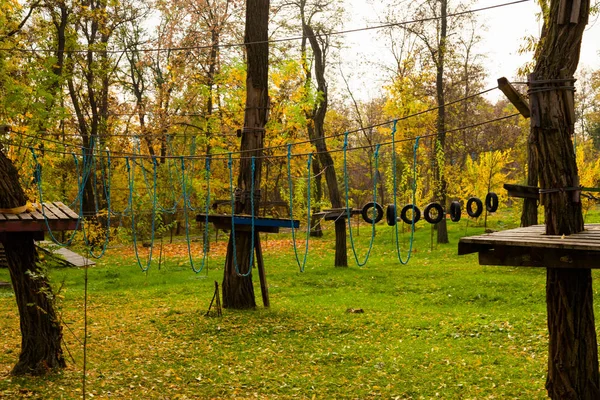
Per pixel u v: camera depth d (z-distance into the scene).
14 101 18.67
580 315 7.19
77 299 17.75
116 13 33.16
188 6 31.17
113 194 30.34
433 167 29.23
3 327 13.94
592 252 6.31
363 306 15.77
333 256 27.30
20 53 22.36
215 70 30.23
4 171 9.77
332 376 10.21
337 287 19.19
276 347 12.06
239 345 12.27
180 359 11.33
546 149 7.21
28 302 10.12
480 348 11.36
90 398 9.00
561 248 6.39
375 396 9.14
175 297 17.72
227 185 25.95
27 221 9.42
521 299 15.58
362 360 11.02
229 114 24.31
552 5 7.28
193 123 30.39
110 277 22.28
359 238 33.75
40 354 10.21
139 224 22.38
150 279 21.30
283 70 23.31
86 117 36.16
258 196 15.53
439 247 28.31
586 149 44.72
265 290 15.75
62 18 28.72
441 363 10.55
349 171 46.66
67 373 10.21
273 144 22.86
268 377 10.22
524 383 9.22
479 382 9.44
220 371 10.59
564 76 7.17
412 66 32.09
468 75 36.47
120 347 12.19
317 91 23.44
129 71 36.84
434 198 28.80
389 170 28.33
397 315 14.55
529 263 6.76
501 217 37.16
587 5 7.14
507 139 41.53
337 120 43.41
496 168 29.16
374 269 22.42
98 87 31.61
